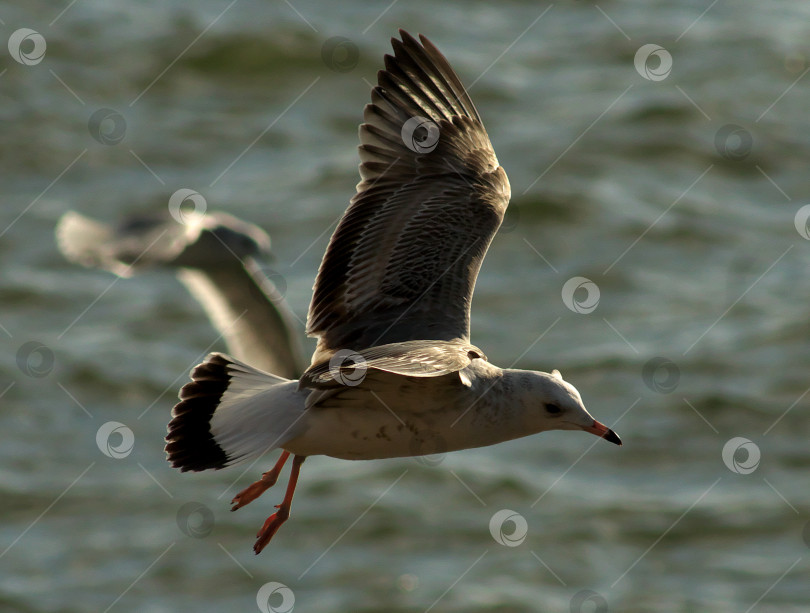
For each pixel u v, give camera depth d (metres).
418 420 6.27
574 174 22.66
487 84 26.06
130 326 17.86
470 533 13.97
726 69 27.45
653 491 14.83
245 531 13.85
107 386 16.31
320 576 13.19
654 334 18.12
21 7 28.30
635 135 24.25
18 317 17.83
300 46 26.59
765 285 19.50
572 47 28.58
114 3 28.78
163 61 26.09
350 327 6.60
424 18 29.25
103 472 14.81
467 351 5.85
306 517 14.13
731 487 14.83
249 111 24.50
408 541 13.84
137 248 7.78
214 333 17.75
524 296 19.16
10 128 22.31
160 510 14.23
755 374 16.97
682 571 13.45
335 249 6.80
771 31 29.80
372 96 7.03
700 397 16.42
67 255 7.70
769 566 13.48
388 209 6.90
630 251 20.38
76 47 26.38
